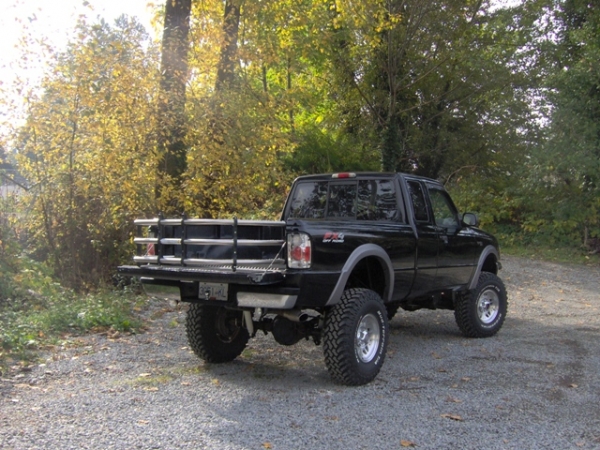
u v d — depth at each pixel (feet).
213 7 41.60
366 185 24.02
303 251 17.81
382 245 20.95
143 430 15.25
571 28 75.46
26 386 18.88
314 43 50.24
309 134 72.02
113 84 35.09
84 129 35.70
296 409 17.07
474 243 26.76
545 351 24.82
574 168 63.41
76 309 28.66
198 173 37.37
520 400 18.19
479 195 79.56
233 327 22.26
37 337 24.72
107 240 36.24
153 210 37.04
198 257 19.19
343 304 19.31
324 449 14.21
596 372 21.54
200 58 39.40
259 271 17.60
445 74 76.13
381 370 21.59
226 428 15.48
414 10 70.90
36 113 34.73
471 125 79.56
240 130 37.27
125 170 35.96
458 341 26.78
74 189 35.78
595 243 68.33
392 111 74.59
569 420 16.48
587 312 35.53
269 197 45.21
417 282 23.20
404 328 29.78
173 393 18.49
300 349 24.64
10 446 14.08
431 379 20.48
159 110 36.27
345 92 76.07
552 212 69.62
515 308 36.70
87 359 22.31
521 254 67.97
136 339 25.82
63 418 16.06
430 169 82.89
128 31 36.65
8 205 34.24
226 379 20.21
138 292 35.42
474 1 74.84
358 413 16.80
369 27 55.31
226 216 38.81
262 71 55.77
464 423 16.12
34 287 31.71
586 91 63.93
